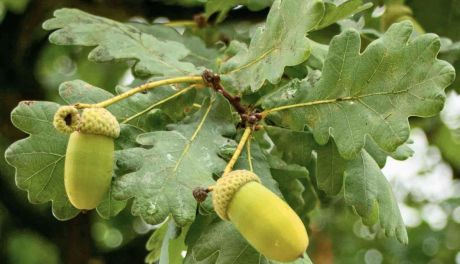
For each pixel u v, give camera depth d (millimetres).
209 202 305
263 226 270
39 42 598
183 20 538
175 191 306
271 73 325
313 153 408
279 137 365
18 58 587
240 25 482
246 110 341
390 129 315
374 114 320
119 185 304
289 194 375
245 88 339
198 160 320
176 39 440
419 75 313
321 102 332
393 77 318
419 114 312
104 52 370
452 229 893
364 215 346
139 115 343
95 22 385
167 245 358
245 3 448
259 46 338
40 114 333
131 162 311
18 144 330
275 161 367
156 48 375
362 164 353
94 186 289
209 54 433
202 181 311
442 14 512
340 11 349
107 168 291
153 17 546
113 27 384
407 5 514
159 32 443
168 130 332
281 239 268
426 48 313
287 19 325
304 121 334
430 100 310
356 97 325
